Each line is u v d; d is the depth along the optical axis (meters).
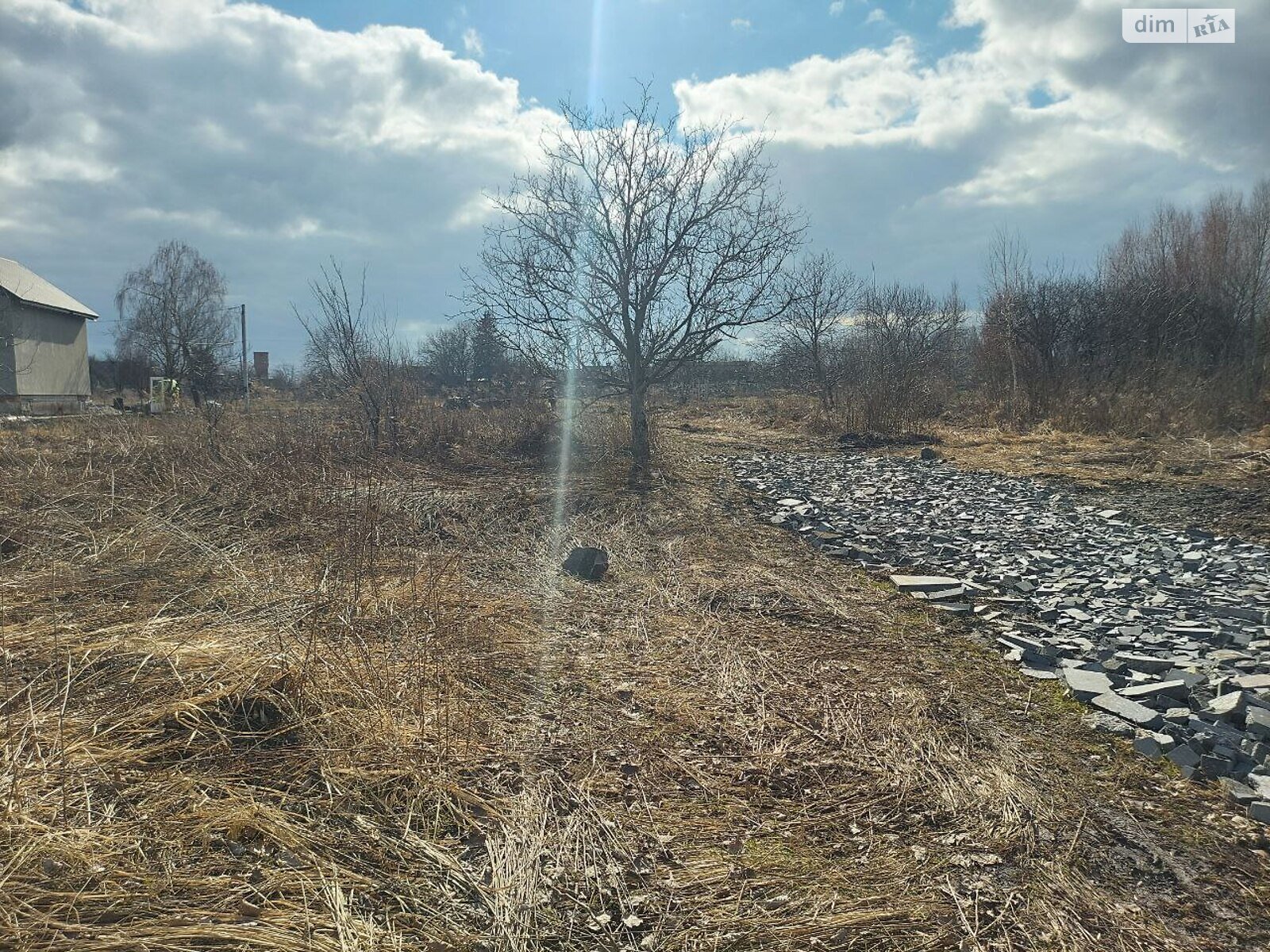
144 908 2.41
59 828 2.66
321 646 4.25
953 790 3.47
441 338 33.00
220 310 37.47
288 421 13.23
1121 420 16.98
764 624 5.60
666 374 12.36
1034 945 2.58
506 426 13.77
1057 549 7.87
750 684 4.53
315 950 2.33
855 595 6.41
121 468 9.41
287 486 8.77
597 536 7.95
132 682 3.62
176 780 3.01
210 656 3.95
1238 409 17.25
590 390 13.38
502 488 9.91
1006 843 3.11
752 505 10.02
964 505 10.18
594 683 4.46
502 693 4.21
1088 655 5.03
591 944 2.49
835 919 2.65
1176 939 2.62
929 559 7.51
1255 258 21.91
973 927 2.65
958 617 5.86
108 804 2.84
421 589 5.67
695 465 12.75
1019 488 11.37
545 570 6.76
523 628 5.28
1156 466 12.77
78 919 2.33
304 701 3.66
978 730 4.06
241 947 2.30
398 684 4.03
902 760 3.71
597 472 11.28
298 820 2.92
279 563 6.31
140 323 36.94
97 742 3.15
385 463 11.10
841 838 3.12
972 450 15.70
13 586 5.30
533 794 3.27
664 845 3.02
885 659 5.01
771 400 26.72
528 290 12.16
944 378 26.98
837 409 19.95
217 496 8.55
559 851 2.93
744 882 2.83
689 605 5.95
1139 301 20.98
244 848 2.74
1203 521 9.12
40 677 3.65
